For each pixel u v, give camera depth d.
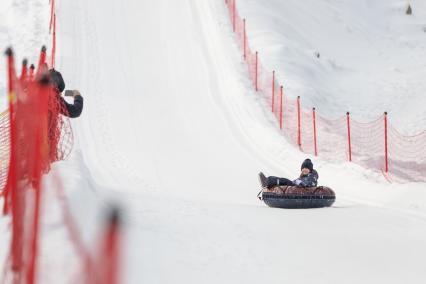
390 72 168.88
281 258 26.61
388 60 180.00
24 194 17.22
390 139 120.31
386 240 33.06
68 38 134.75
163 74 124.06
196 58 132.75
